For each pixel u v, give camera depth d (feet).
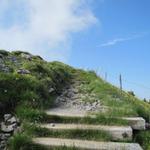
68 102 44.93
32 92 37.01
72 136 30.30
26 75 41.81
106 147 27.73
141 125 33.73
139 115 39.17
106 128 31.12
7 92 35.35
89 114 35.70
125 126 32.50
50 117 33.63
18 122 31.60
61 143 28.02
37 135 29.96
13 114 32.99
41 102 37.01
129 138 30.53
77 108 41.42
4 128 30.66
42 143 27.96
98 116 33.88
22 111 32.81
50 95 44.50
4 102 34.04
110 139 30.22
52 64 65.31
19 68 47.62
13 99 34.91
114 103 42.65
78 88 53.93
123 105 41.34
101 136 30.09
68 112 37.27
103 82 57.62
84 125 32.24
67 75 60.85
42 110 34.42
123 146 28.14
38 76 46.75
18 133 29.17
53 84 48.65
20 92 36.47
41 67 51.03
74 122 33.50
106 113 36.42
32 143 27.76
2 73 38.91
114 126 32.37
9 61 51.31
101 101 44.86
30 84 39.09
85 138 30.07
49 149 27.71
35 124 31.04
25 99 35.42
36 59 61.41
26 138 27.91
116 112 36.81
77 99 46.65
